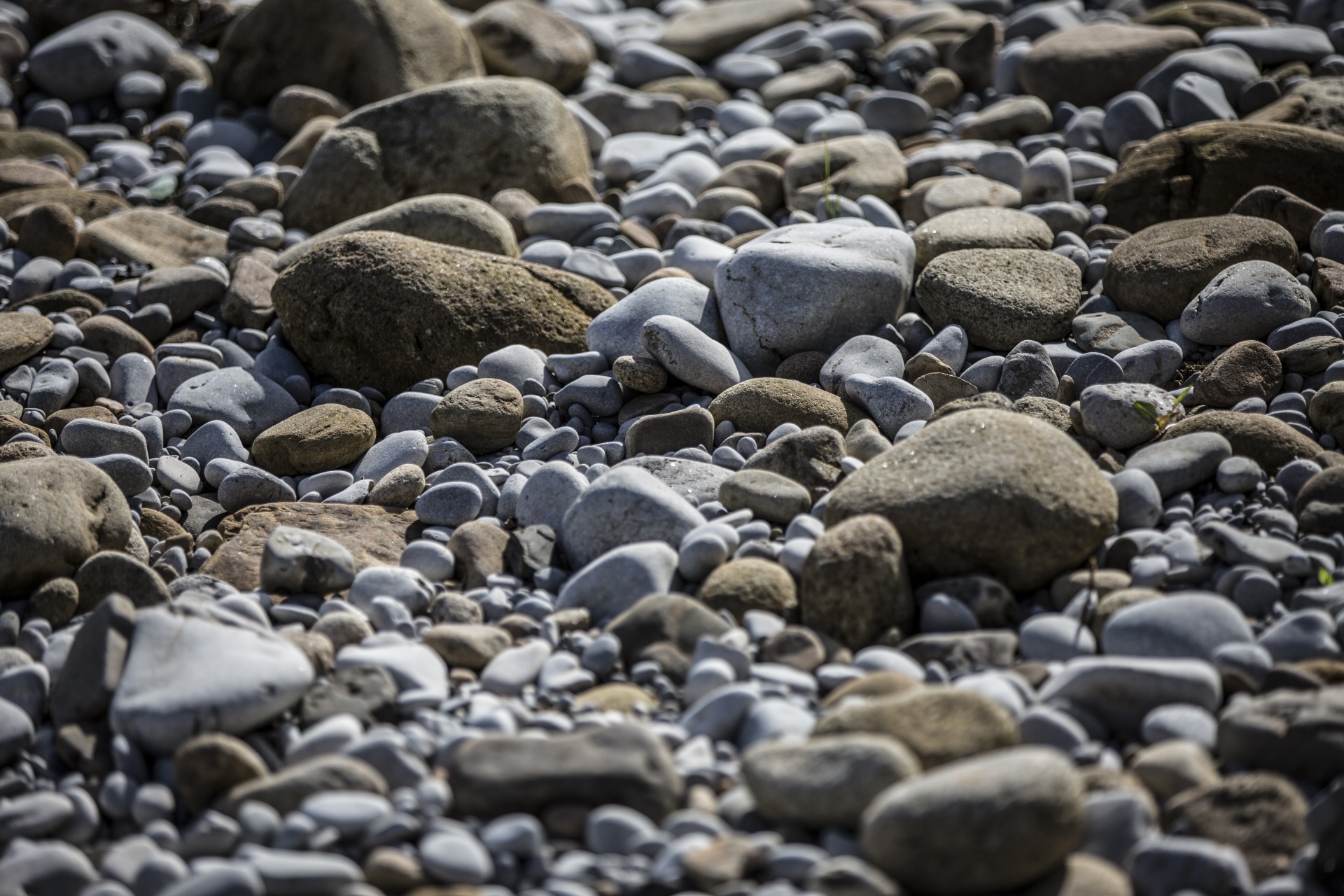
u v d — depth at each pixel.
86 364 4.96
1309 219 5.23
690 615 3.19
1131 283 4.96
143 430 4.60
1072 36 7.65
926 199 6.08
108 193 6.69
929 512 3.31
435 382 4.88
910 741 2.62
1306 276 5.00
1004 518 3.27
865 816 2.42
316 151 6.45
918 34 8.52
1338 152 5.70
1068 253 5.45
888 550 3.21
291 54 7.62
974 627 3.21
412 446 4.44
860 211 5.95
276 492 4.35
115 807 2.77
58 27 8.38
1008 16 9.29
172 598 3.54
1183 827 2.52
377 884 2.45
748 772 2.57
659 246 6.05
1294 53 7.36
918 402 4.27
